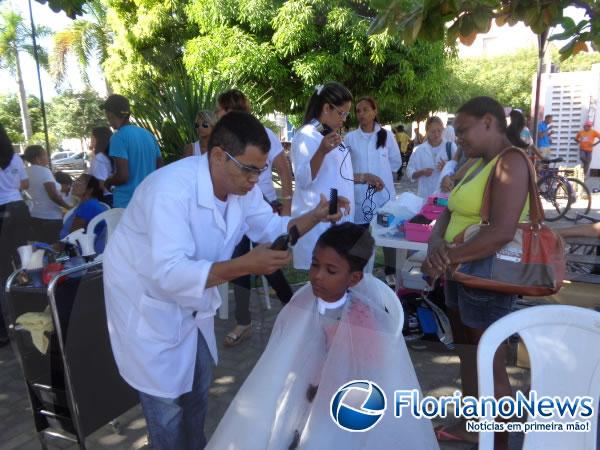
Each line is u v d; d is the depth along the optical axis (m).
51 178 2.33
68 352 1.87
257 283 1.35
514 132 1.10
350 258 1.17
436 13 1.16
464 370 1.23
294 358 1.26
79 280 1.91
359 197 1.58
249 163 1.31
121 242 1.49
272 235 1.58
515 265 1.12
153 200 1.35
